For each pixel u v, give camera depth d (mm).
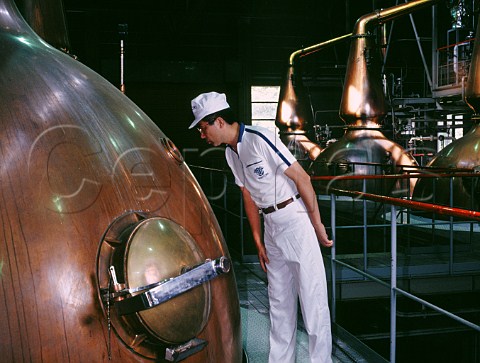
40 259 958
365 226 5043
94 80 1367
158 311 997
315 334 2211
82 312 976
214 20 21812
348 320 6914
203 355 1193
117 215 1086
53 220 994
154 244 1043
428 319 6801
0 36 1222
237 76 21328
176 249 1071
